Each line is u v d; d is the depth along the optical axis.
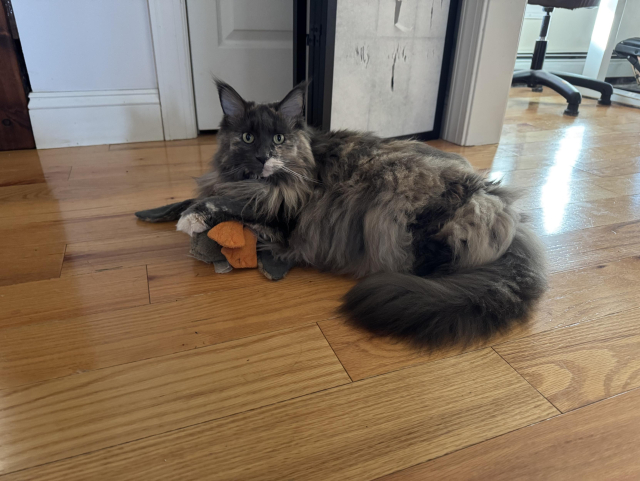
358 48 2.10
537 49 3.52
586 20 4.29
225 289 1.20
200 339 1.01
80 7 2.10
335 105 2.15
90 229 1.50
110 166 2.06
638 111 3.45
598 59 3.91
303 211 1.26
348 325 1.07
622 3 3.71
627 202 1.83
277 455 0.75
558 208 1.75
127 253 1.36
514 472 0.73
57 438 0.77
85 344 0.99
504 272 1.10
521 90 4.11
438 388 0.90
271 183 1.23
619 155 2.41
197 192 1.47
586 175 2.12
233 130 1.25
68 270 1.27
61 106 2.23
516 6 2.27
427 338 0.99
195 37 2.33
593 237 1.53
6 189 1.79
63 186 1.83
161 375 0.91
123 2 2.15
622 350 1.01
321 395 0.88
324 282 1.25
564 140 2.67
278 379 0.91
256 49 2.44
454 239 1.14
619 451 0.77
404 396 0.88
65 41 2.15
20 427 0.79
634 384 0.92
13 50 2.08
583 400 0.88
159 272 1.27
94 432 0.78
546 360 0.98
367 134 1.42
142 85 2.35
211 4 2.29
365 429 0.81
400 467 0.74
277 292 1.20
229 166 1.27
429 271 1.19
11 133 2.21
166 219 1.56
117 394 0.86
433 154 1.31
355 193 1.22
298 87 1.25
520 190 1.29
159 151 2.28
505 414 0.84
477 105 2.44
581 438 0.80
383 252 1.18
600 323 1.10
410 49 2.28
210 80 2.44
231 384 0.89
